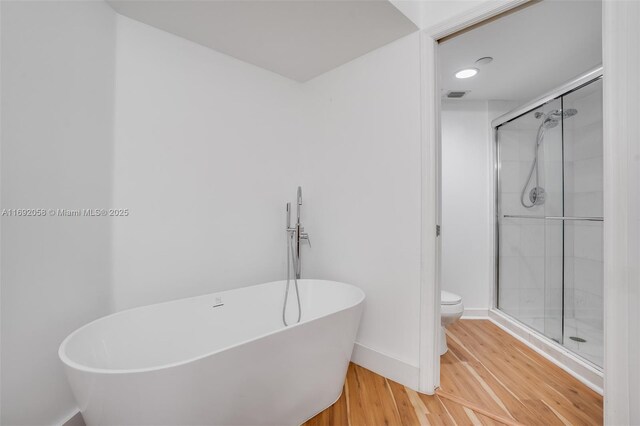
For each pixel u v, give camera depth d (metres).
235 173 2.17
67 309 1.38
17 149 1.17
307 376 1.49
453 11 1.67
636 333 1.12
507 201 2.99
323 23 1.75
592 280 2.26
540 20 1.84
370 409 1.62
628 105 1.15
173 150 1.87
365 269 2.07
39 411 1.26
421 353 1.77
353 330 1.71
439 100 1.81
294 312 2.15
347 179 2.20
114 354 1.41
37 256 1.25
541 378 1.94
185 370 1.04
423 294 1.76
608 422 1.17
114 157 1.63
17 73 1.17
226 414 1.19
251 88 2.26
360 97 2.12
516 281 2.87
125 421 1.01
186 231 1.92
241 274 2.20
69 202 1.39
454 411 1.60
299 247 2.33
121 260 1.66
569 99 2.40
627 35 1.16
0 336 1.12
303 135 2.54
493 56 2.26
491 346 2.44
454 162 3.14
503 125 3.03
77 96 1.43
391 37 1.89
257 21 1.73
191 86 1.95
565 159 2.46
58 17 1.33
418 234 1.80
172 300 1.84
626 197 1.15
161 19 1.72
